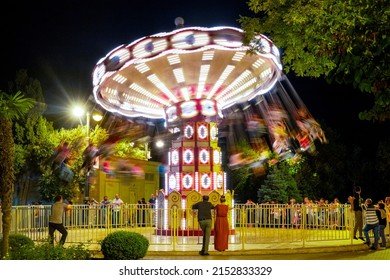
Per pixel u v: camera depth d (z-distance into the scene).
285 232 18.61
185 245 16.12
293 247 15.52
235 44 15.18
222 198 15.20
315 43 10.27
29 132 29.97
